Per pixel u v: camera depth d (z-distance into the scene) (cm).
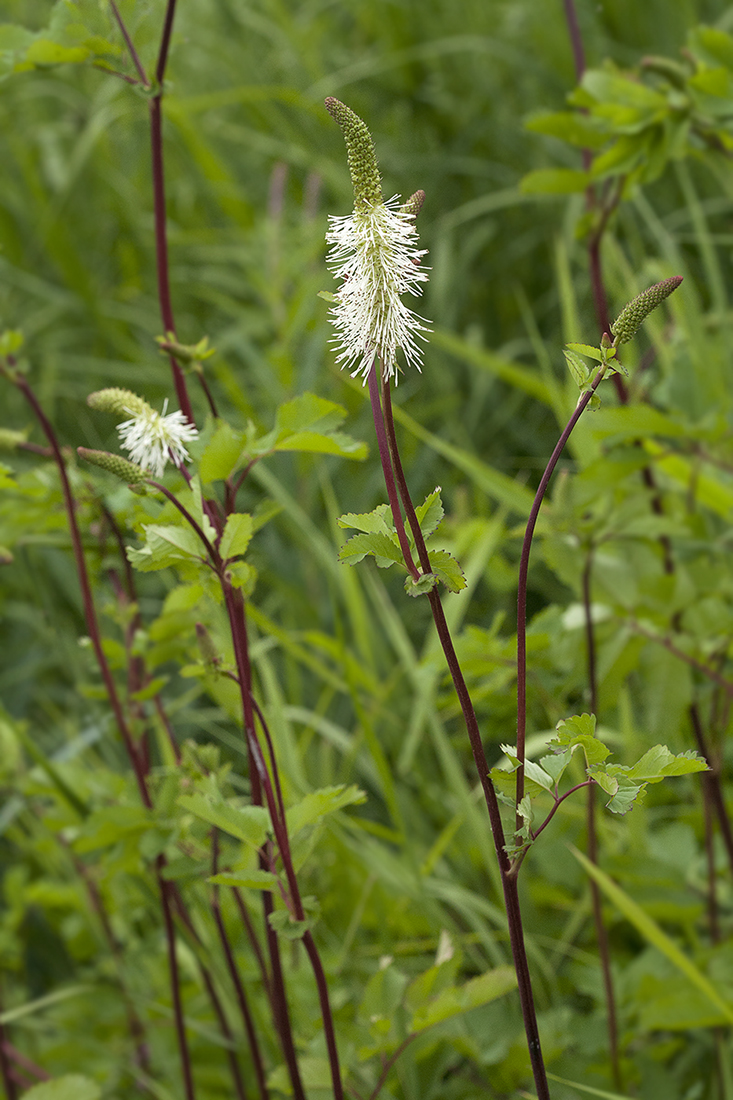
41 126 252
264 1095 108
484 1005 111
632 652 113
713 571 119
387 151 239
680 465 127
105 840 108
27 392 107
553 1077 103
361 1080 108
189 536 97
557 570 113
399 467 91
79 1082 110
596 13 220
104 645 112
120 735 113
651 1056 115
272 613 172
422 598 179
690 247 207
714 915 116
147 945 138
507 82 242
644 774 92
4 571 182
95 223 250
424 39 246
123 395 97
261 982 117
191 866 106
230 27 267
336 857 125
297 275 207
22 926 153
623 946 127
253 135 239
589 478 113
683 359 125
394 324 90
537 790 93
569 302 141
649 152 114
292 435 100
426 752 150
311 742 162
